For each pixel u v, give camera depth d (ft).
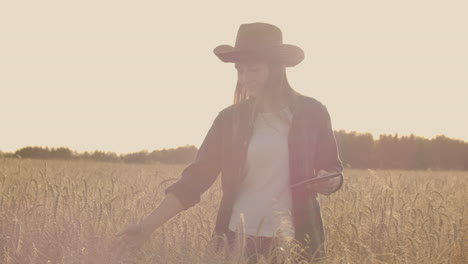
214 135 14.32
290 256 12.50
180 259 13.32
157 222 13.76
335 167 13.99
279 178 13.50
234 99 14.28
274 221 13.25
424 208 22.25
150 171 51.37
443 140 191.01
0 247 14.26
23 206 17.47
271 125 13.64
